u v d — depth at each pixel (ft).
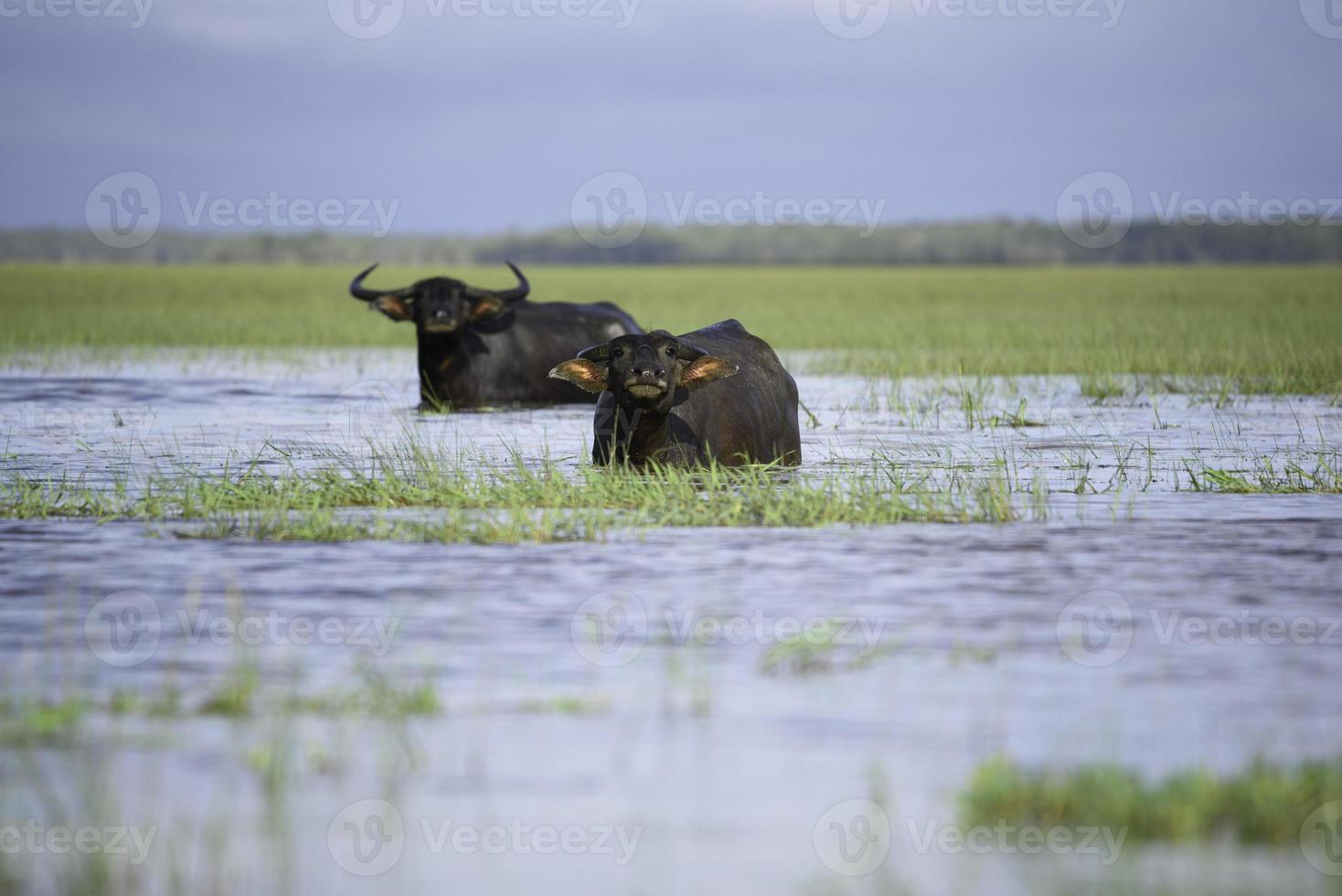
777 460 168.66
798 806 71.77
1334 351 315.37
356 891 64.49
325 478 153.48
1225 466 172.45
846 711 83.97
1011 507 144.46
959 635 98.32
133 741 79.87
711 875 65.62
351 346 405.80
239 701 84.84
